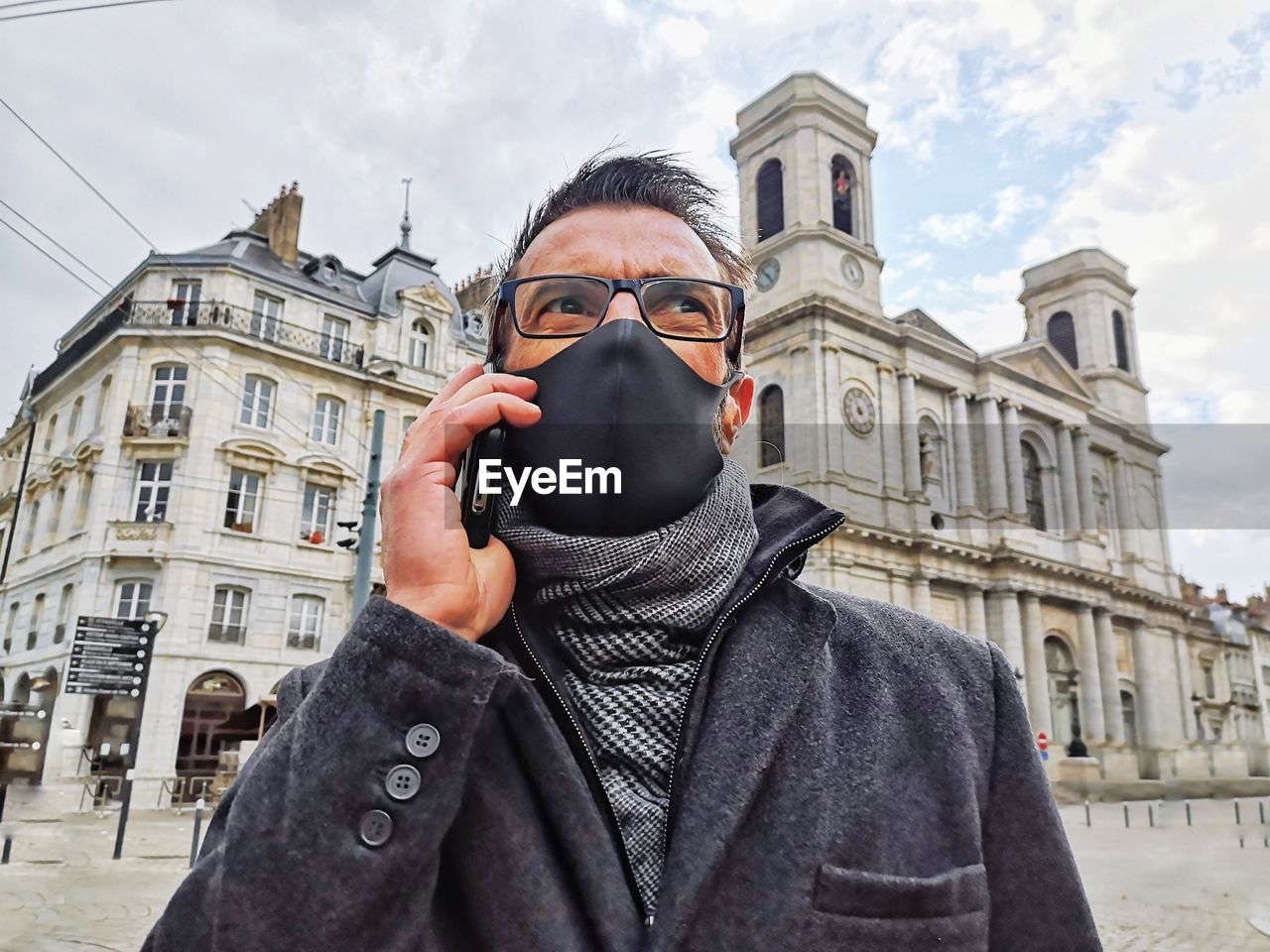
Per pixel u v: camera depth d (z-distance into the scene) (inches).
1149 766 983.6
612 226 42.9
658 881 34.9
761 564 40.7
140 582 875.4
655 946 31.3
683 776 36.2
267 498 934.4
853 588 639.8
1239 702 1073.5
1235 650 1077.8
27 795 768.9
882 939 34.1
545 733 34.1
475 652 33.2
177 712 838.5
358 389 1018.1
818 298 814.5
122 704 832.9
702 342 39.3
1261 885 450.3
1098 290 819.4
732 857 34.3
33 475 1039.6
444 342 1091.3
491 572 36.5
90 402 959.6
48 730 847.1
